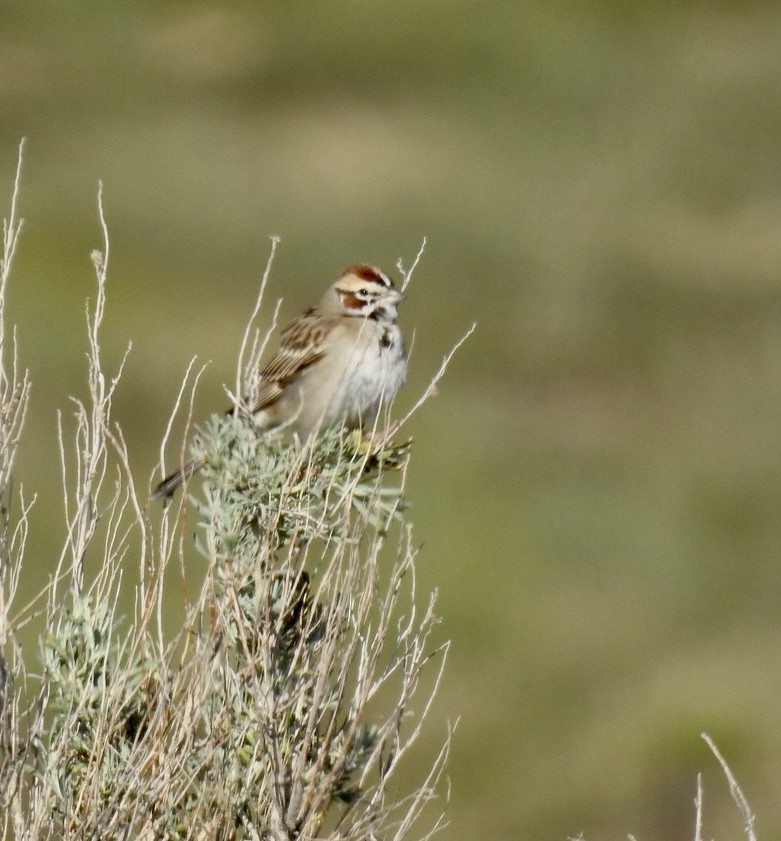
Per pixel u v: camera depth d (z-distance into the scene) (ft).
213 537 18.56
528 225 84.64
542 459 64.03
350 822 18.56
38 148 91.81
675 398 70.23
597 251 82.48
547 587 55.21
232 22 112.37
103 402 18.78
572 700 48.91
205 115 97.60
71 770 18.22
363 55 106.01
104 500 30.27
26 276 73.51
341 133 96.07
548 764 46.09
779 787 43.80
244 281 77.61
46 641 18.51
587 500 60.75
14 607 28.30
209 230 81.66
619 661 51.29
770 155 93.97
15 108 97.40
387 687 42.42
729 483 62.23
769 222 86.12
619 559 57.67
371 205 86.38
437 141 95.81
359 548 20.07
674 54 106.22
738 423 67.62
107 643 18.44
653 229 84.99
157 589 18.83
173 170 88.38
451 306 76.89
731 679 48.73
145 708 18.54
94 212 82.48
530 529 58.54
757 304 77.82
